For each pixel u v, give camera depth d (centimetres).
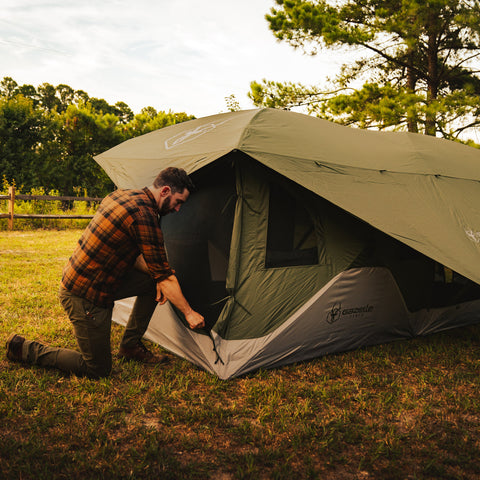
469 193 409
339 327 360
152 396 279
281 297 329
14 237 1015
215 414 260
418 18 1112
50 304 475
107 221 267
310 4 1142
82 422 244
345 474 212
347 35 1120
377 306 380
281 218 333
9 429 235
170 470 206
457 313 440
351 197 325
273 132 354
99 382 289
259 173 326
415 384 316
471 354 375
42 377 295
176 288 281
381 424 258
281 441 235
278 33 1195
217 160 330
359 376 327
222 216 334
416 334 414
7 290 527
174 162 351
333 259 352
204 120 446
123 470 204
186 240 354
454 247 325
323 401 283
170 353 357
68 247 897
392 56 1341
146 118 2255
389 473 213
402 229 320
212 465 213
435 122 1097
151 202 280
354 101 1149
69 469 202
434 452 231
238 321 315
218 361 312
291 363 341
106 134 2030
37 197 1233
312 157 348
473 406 282
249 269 318
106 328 283
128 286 294
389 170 386
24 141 1967
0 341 358
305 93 1347
